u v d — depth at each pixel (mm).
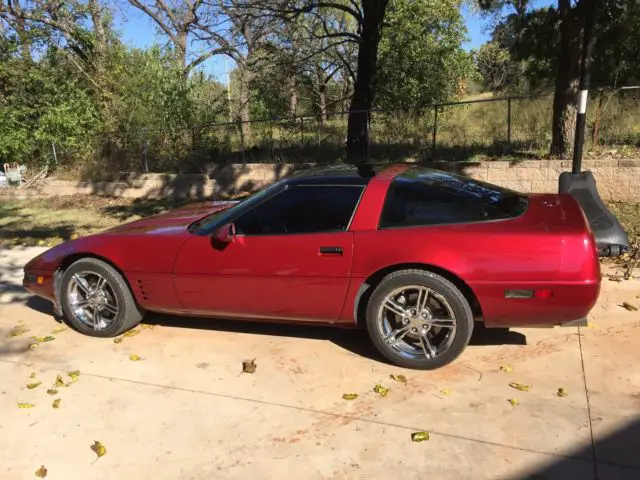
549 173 9312
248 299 4184
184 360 4238
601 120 10797
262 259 4059
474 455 2957
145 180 12820
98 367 4195
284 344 4422
